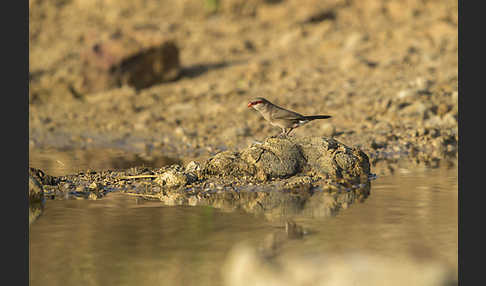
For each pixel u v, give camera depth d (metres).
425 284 8.41
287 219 12.23
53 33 38.47
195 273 9.51
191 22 39.09
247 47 34.09
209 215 12.66
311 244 10.55
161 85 29.91
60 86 29.86
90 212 12.99
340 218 12.25
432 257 9.64
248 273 9.05
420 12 36.59
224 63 32.00
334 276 8.49
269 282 8.75
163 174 15.64
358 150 16.47
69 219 12.46
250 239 10.96
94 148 21.73
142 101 27.92
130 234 11.44
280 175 15.84
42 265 9.98
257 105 16.59
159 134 23.56
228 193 14.60
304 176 15.88
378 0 37.91
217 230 11.58
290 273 8.82
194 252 10.41
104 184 15.66
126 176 16.12
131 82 29.59
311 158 16.23
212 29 37.53
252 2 39.44
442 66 28.02
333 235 11.11
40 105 29.05
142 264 9.92
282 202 13.62
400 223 11.84
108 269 9.75
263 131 22.67
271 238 10.98
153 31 31.42
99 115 26.72
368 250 10.13
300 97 26.25
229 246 10.66
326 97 25.97
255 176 15.86
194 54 33.69
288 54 32.50
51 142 23.05
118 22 39.25
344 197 13.98
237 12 39.62
